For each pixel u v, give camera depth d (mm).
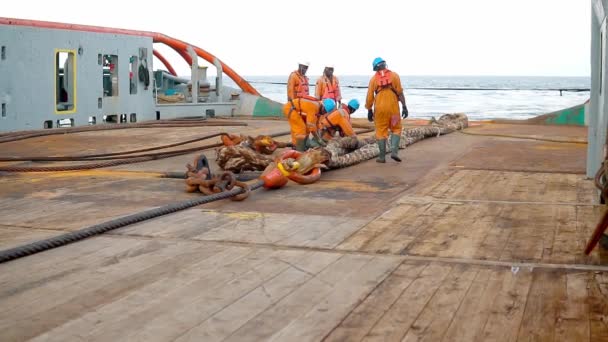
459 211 7207
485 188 8734
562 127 19438
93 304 4379
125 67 21016
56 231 6457
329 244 5840
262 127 19266
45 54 18109
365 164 11266
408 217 6926
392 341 3732
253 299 4441
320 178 9672
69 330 3951
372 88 11336
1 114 16969
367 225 6566
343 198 8086
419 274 4934
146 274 5000
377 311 4191
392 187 8906
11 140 15125
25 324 4047
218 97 24500
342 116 12320
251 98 24688
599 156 8312
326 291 4586
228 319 4098
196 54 23750
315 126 11805
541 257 5359
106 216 7105
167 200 7996
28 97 17719
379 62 11289
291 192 8516
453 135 16812
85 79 19484
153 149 13289
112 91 20922
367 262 5266
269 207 7508
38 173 10344
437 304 4297
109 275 4984
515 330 3852
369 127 18531
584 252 5453
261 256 5461
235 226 6539
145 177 9844
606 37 6918
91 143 14906
